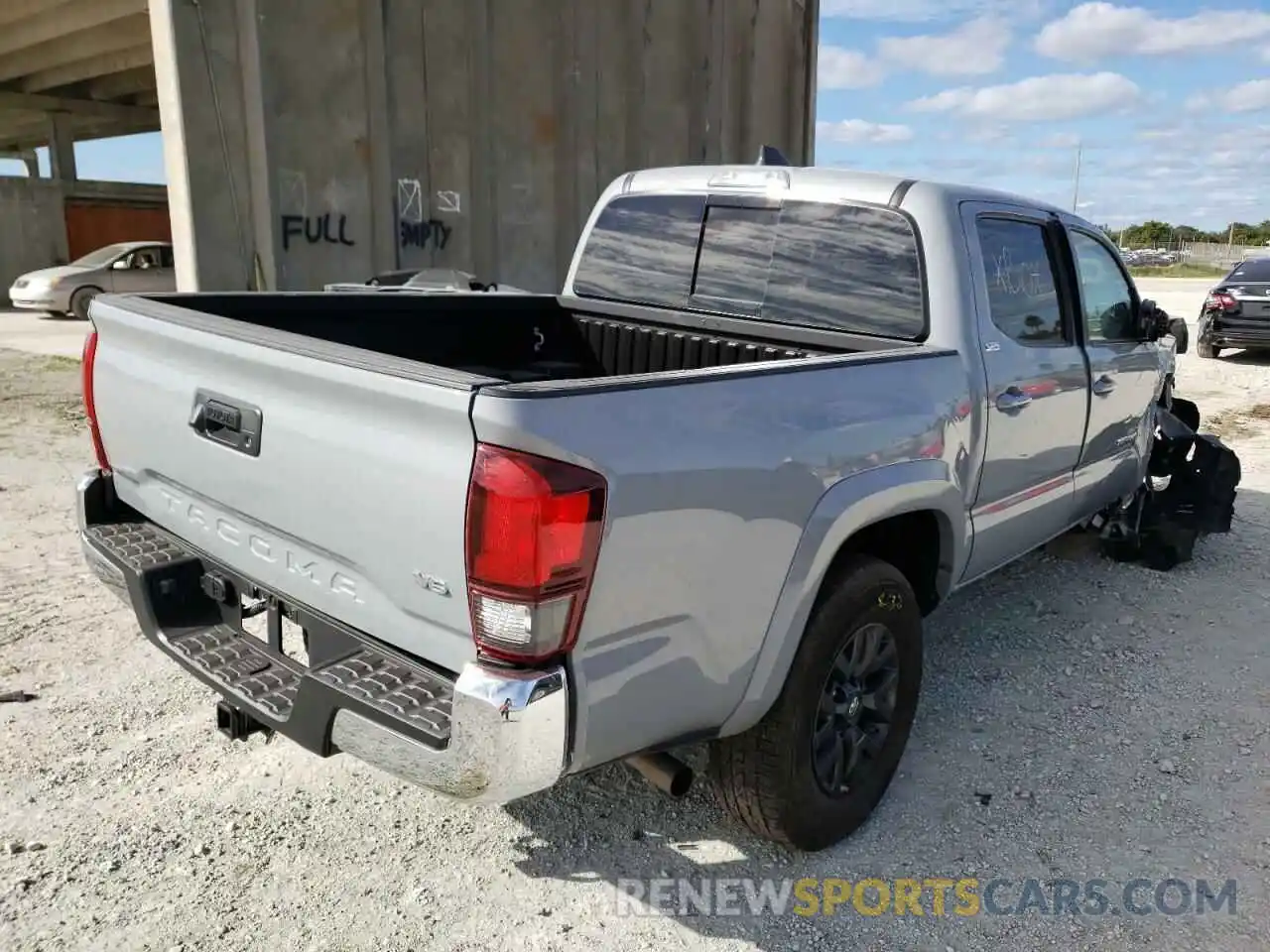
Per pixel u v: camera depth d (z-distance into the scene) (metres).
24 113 28.28
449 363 4.29
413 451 2.13
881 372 2.96
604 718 2.24
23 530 5.68
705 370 2.43
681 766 2.50
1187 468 5.56
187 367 2.74
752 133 16.98
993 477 3.63
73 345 14.37
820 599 2.80
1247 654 4.45
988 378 3.48
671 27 15.12
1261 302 14.05
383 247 11.80
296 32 10.50
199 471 2.75
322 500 2.36
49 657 4.08
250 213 10.51
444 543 2.10
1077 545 5.97
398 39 11.70
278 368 2.37
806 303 3.83
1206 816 3.21
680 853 3.01
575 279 4.65
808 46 17.73
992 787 3.37
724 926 2.70
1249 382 12.66
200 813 3.10
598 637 2.17
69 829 3.00
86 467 7.16
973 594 5.17
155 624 2.85
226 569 2.80
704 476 2.31
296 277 10.94
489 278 13.30
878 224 3.61
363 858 2.93
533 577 2.02
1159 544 5.51
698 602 2.37
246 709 2.55
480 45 12.59
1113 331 4.64
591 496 2.07
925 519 3.40
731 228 4.06
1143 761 3.54
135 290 19.23
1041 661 4.35
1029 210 3.92
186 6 9.73
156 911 2.67
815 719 2.82
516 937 2.63
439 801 3.21
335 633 2.46
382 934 2.62
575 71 13.96
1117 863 2.98
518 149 13.41
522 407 1.98
